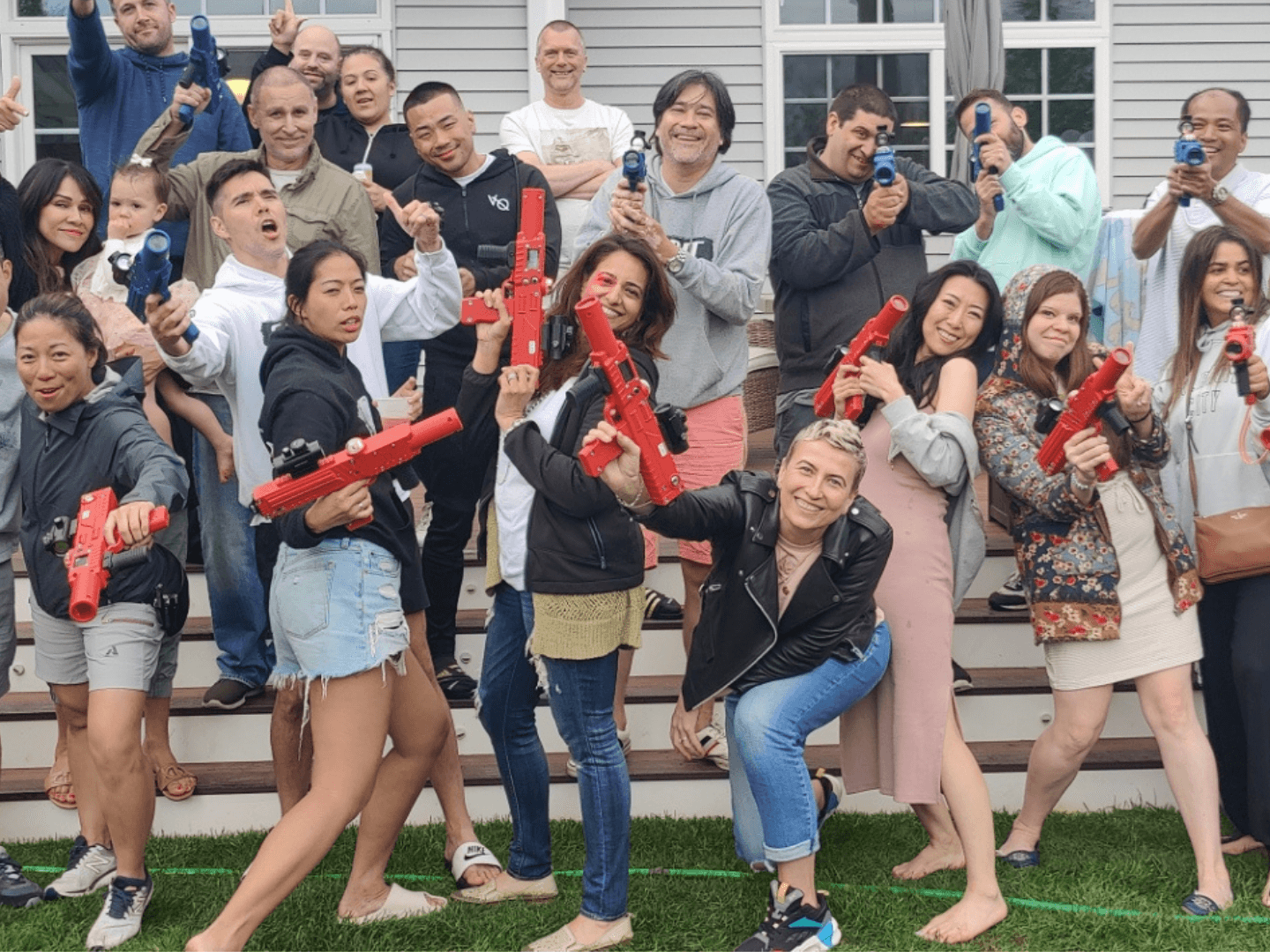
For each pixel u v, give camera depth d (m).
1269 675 3.60
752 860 3.61
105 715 3.35
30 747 4.30
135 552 3.11
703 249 4.19
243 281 3.83
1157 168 8.24
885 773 3.56
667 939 3.38
